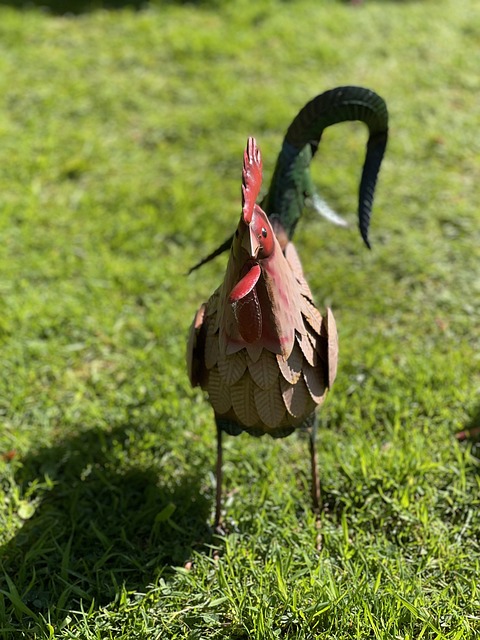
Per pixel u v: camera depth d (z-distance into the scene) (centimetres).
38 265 206
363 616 134
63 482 159
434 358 181
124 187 231
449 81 279
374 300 198
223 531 150
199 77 286
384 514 151
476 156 242
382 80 281
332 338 135
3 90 274
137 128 260
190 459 163
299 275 142
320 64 290
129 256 212
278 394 133
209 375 137
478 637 131
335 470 159
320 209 154
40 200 229
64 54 297
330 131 256
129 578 143
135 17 324
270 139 252
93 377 180
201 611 137
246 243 123
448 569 143
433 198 226
